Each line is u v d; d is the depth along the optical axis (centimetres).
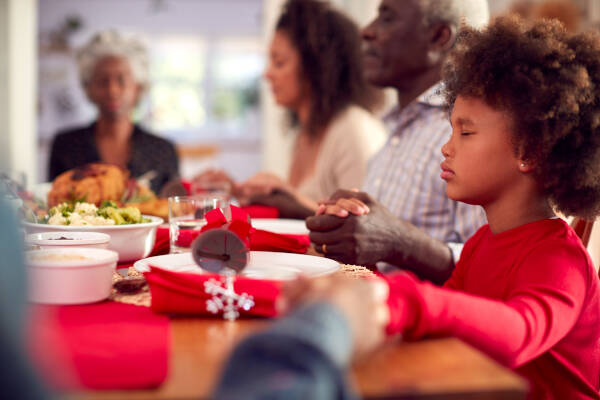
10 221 36
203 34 906
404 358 54
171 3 892
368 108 233
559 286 74
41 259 77
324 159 219
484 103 87
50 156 278
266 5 475
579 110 84
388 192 160
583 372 82
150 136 285
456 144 91
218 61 913
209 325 66
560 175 86
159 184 275
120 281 85
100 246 91
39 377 32
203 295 68
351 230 113
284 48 233
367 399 46
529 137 85
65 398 35
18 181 166
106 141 280
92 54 279
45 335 60
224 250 78
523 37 88
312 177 229
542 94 83
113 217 112
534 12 366
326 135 225
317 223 115
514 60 86
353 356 47
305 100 238
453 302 61
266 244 107
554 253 79
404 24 164
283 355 39
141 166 273
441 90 114
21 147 508
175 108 902
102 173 142
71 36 857
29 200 137
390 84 173
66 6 855
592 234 104
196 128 908
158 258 92
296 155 248
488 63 87
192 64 909
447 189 93
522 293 72
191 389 47
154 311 69
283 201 182
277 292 69
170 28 897
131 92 279
